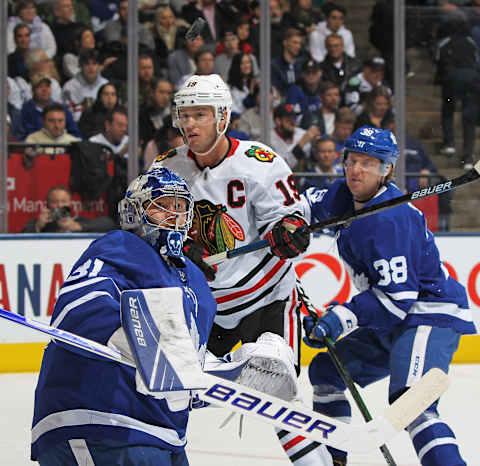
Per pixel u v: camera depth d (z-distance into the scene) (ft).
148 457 10.58
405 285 16.14
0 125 38.17
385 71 41.88
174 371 10.08
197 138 16.89
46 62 38.99
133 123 39.65
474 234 39.24
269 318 18.07
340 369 16.03
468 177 15.16
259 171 17.31
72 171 39.06
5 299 35.58
